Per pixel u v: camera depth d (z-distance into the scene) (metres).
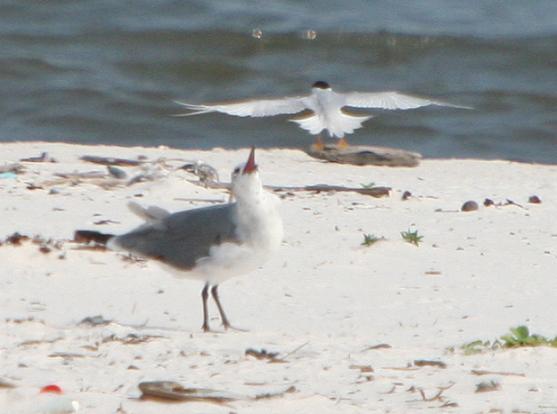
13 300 12.16
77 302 12.28
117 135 34.62
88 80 38.03
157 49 40.81
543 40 41.91
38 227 15.51
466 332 11.45
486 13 45.31
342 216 17.20
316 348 10.24
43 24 42.12
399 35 41.81
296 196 18.72
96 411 7.88
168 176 19.42
